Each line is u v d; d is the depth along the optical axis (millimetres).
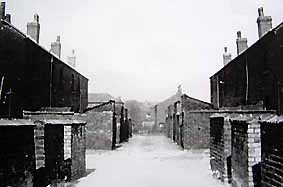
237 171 12328
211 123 18266
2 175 7957
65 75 32594
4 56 19141
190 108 35812
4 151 8109
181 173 18422
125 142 47156
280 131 8070
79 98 39062
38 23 31141
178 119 41812
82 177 16688
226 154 14672
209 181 15656
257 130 10711
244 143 11242
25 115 19234
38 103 24859
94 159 25734
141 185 14945
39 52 24984
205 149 33781
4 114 18984
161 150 33781
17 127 8984
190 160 24922
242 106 27594
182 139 35938
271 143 8766
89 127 33906
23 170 9414
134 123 85500
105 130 33812
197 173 18312
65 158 14305
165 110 85062
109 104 34250
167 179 16500
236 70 29578
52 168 12398
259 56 23500
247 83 26297
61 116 18938
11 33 20078
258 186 10594
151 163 23156
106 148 33656
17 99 21078
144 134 78750
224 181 14719
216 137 16703
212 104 37812
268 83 21984
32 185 10125
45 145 11570
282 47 19906
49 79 27406
